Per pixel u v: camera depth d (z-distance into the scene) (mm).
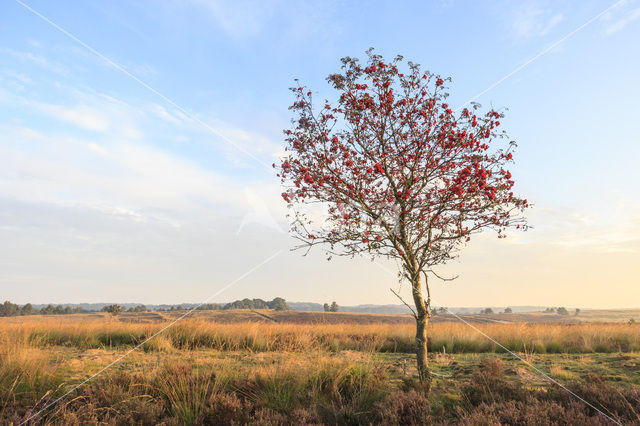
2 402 5117
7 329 11461
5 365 6051
